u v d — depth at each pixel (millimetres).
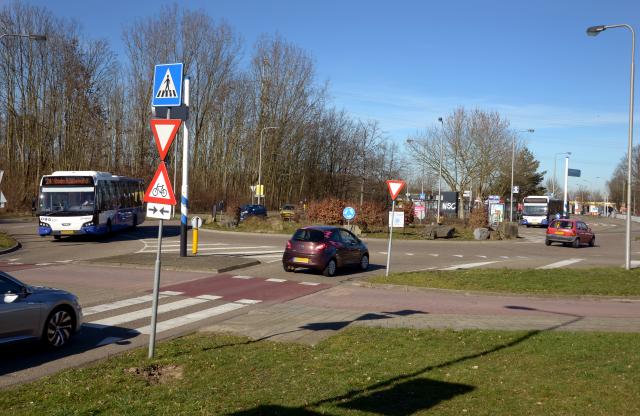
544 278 15875
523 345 7984
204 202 61062
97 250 22906
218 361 6938
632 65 18922
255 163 64500
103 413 4992
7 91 49500
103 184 27312
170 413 4988
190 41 58688
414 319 10469
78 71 51812
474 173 61781
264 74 63312
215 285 14469
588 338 8523
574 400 5395
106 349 7828
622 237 47281
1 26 48375
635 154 98188
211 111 63156
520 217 77250
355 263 18453
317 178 71062
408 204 41812
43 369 6805
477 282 15164
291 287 14602
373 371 6504
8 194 48250
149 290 13273
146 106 57500
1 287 7281
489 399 5430
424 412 5047
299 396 5504
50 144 52094
